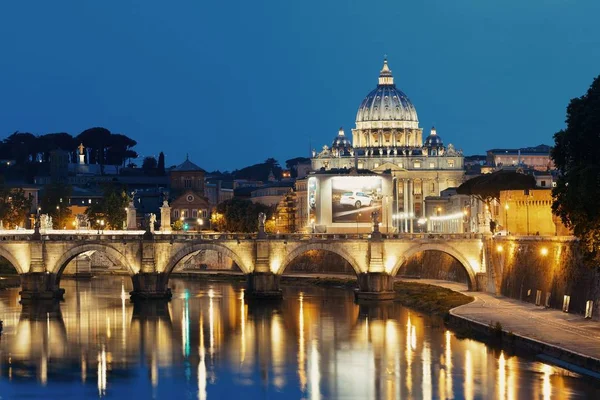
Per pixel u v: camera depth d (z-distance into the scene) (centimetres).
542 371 16862
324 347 19950
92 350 19850
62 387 16675
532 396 15350
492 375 16712
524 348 18350
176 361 18725
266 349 19862
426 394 15850
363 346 19938
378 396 15875
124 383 16938
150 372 17775
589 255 18788
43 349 19950
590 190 18388
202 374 17588
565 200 19150
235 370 17900
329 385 16638
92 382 17025
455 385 16225
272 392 16250
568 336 18325
